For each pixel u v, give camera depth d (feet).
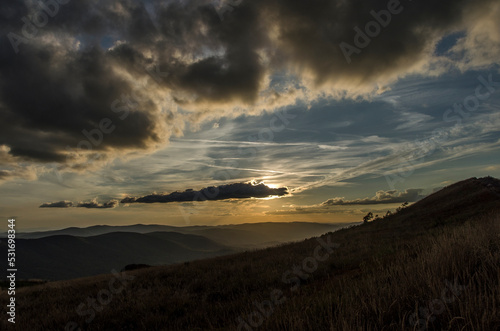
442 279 11.44
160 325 20.21
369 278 14.94
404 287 11.51
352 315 9.32
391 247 29.43
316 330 9.96
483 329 7.33
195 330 17.43
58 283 53.62
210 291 28.53
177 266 57.26
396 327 9.08
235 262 46.75
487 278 10.22
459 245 14.79
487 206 56.59
